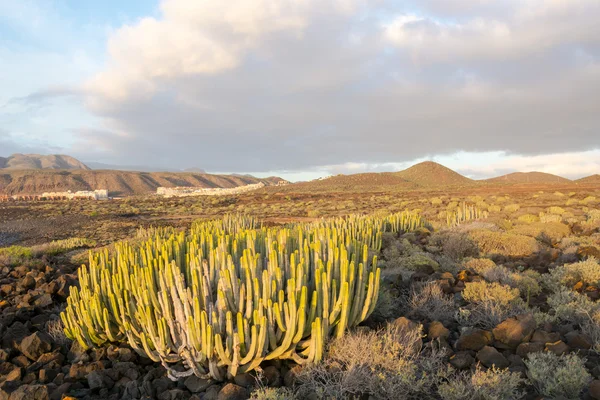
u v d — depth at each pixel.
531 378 3.79
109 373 4.46
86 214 41.03
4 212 45.00
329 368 4.08
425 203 40.44
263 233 6.35
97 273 5.99
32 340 5.03
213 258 5.09
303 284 4.61
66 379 4.45
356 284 5.00
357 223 13.06
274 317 4.32
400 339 4.37
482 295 5.83
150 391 4.05
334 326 4.71
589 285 6.76
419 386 3.65
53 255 14.58
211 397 3.91
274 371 4.20
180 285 4.55
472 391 3.58
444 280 6.82
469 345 4.46
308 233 6.76
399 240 12.24
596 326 4.75
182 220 33.09
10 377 4.48
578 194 40.28
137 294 4.97
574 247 9.62
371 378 3.74
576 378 3.50
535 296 6.65
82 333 5.15
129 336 4.91
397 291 6.71
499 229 13.41
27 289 8.16
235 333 4.09
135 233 23.20
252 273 4.49
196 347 4.21
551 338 4.45
